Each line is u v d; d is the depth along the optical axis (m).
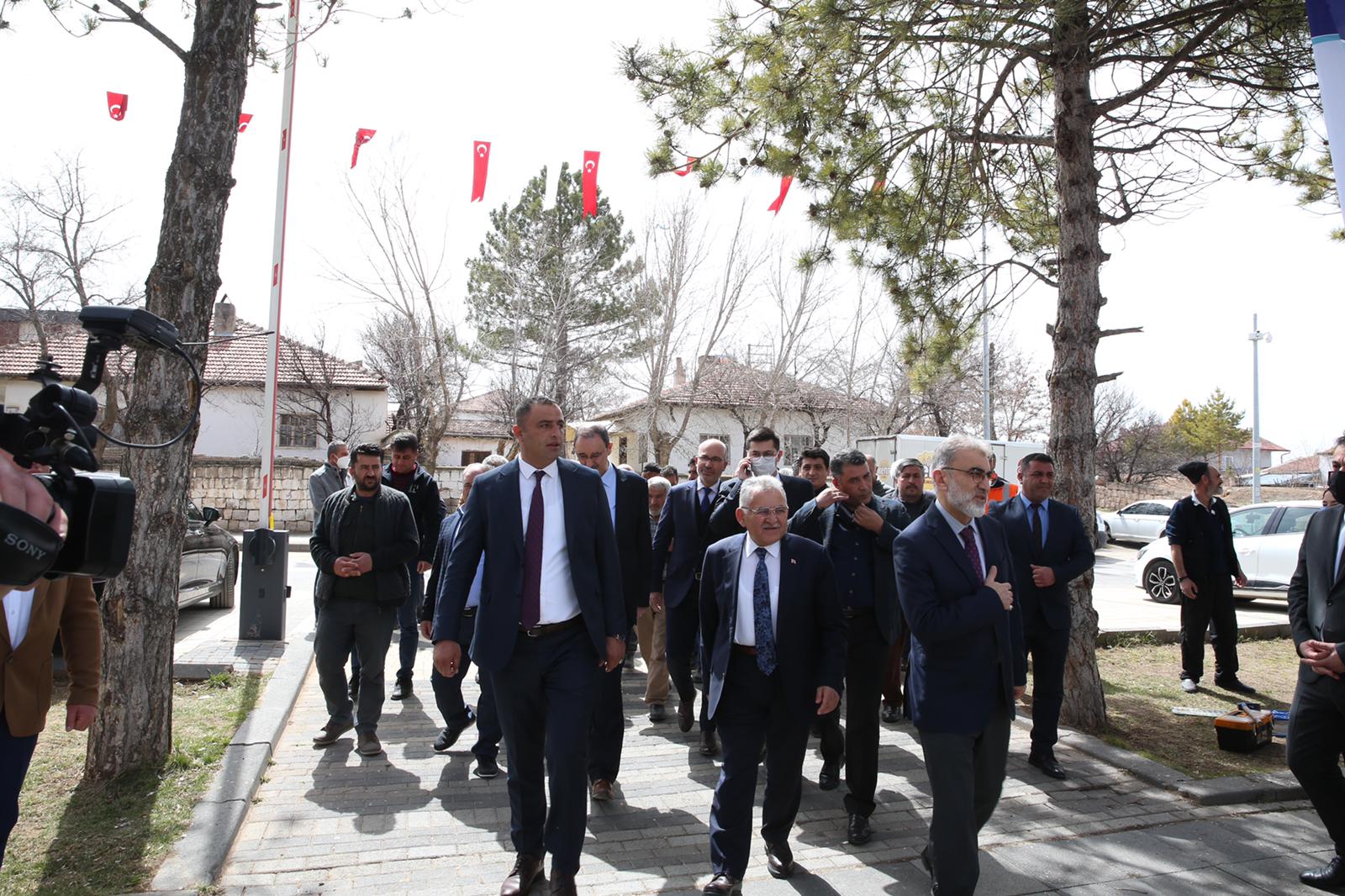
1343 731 4.02
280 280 9.16
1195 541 7.73
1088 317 6.51
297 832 4.37
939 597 3.60
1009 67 6.88
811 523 5.09
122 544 2.50
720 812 3.78
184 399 4.83
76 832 4.06
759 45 6.76
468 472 6.41
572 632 3.85
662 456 21.50
